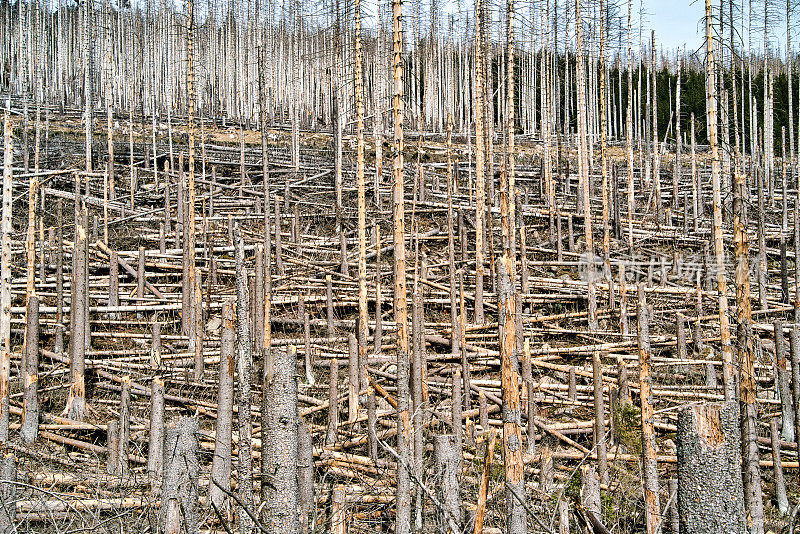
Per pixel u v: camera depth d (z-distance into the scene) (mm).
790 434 10711
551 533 5711
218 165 26719
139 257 15039
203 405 11016
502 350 5805
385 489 8352
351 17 17719
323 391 12031
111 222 19203
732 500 4613
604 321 15672
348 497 7969
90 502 7480
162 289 15938
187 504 6031
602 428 9656
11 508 6820
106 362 12172
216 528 6902
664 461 9477
